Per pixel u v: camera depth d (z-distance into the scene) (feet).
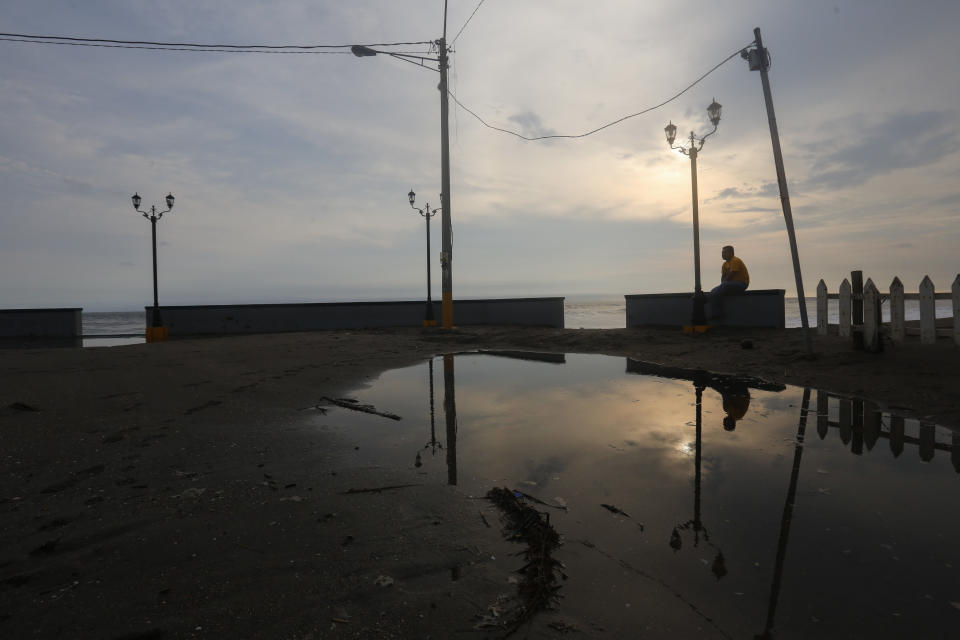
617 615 5.82
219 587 6.40
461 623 5.70
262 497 9.45
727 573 6.70
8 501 9.16
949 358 20.44
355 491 9.75
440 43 46.47
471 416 15.85
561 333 42.27
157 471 10.83
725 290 38.65
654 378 22.76
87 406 16.44
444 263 47.21
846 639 5.33
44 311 65.31
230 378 21.85
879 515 8.43
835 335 29.76
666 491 9.62
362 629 5.57
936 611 5.79
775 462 11.24
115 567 6.89
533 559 6.97
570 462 11.39
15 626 5.56
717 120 35.70
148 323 61.46
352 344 37.45
